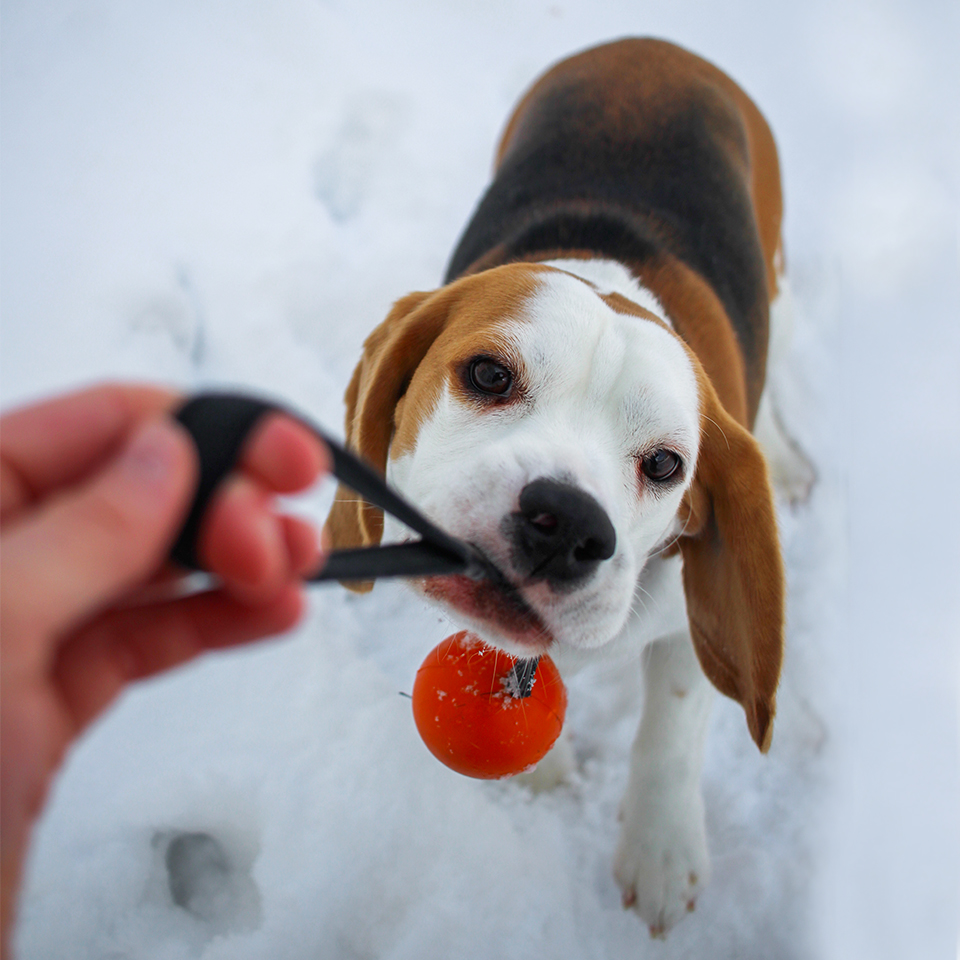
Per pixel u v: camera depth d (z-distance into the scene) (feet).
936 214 2.86
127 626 0.81
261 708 1.74
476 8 3.07
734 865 1.75
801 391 2.48
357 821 1.65
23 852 0.69
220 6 2.73
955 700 2.03
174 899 1.59
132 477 0.57
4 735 0.62
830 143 3.01
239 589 0.65
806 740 1.94
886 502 2.32
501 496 1.17
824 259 2.75
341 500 1.61
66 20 2.61
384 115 2.72
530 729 1.34
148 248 2.31
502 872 1.66
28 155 2.40
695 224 1.90
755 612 1.44
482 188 2.68
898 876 1.82
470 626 1.17
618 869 1.68
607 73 2.15
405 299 1.57
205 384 2.20
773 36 3.22
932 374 2.54
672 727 1.65
